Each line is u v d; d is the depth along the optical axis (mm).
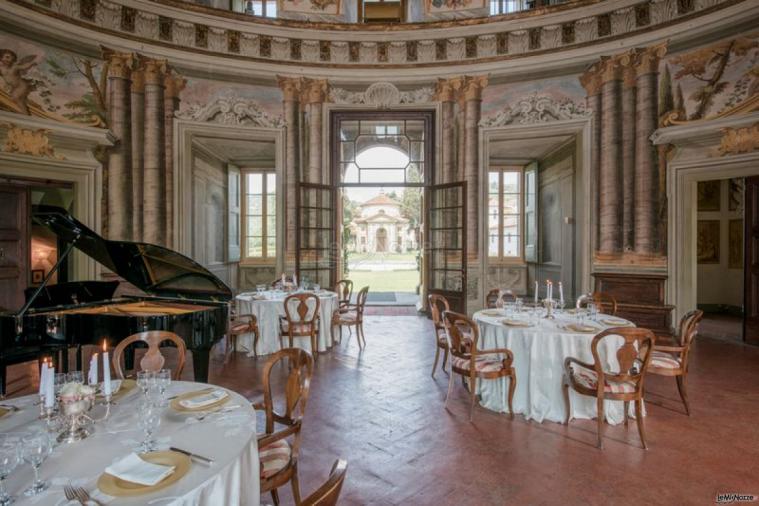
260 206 10609
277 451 2221
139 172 6781
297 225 7371
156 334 2770
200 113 7129
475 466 2811
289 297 5137
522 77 7273
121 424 1880
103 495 1323
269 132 7512
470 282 7602
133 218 6746
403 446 3088
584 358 3494
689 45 6176
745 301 6199
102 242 3900
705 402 3930
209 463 1521
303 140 7676
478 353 3553
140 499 1309
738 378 4613
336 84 7707
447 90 7602
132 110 6719
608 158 6836
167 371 1993
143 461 1494
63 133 6082
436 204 7852
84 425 1837
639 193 6641
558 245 8906
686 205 6324
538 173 10000
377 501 2426
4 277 5750
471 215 7586
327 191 7871
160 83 6879
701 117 6098
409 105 7707
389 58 7688
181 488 1366
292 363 2445
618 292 6770
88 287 5000
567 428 3396
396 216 27078
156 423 1821
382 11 8242
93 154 6438
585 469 2771
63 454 1599
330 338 5867
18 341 3793
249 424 1877
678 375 3650
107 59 6504
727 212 8617
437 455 2957
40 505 1266
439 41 7562
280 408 3777
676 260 6395
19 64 5762
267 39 7422
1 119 5590
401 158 8094
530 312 4375
